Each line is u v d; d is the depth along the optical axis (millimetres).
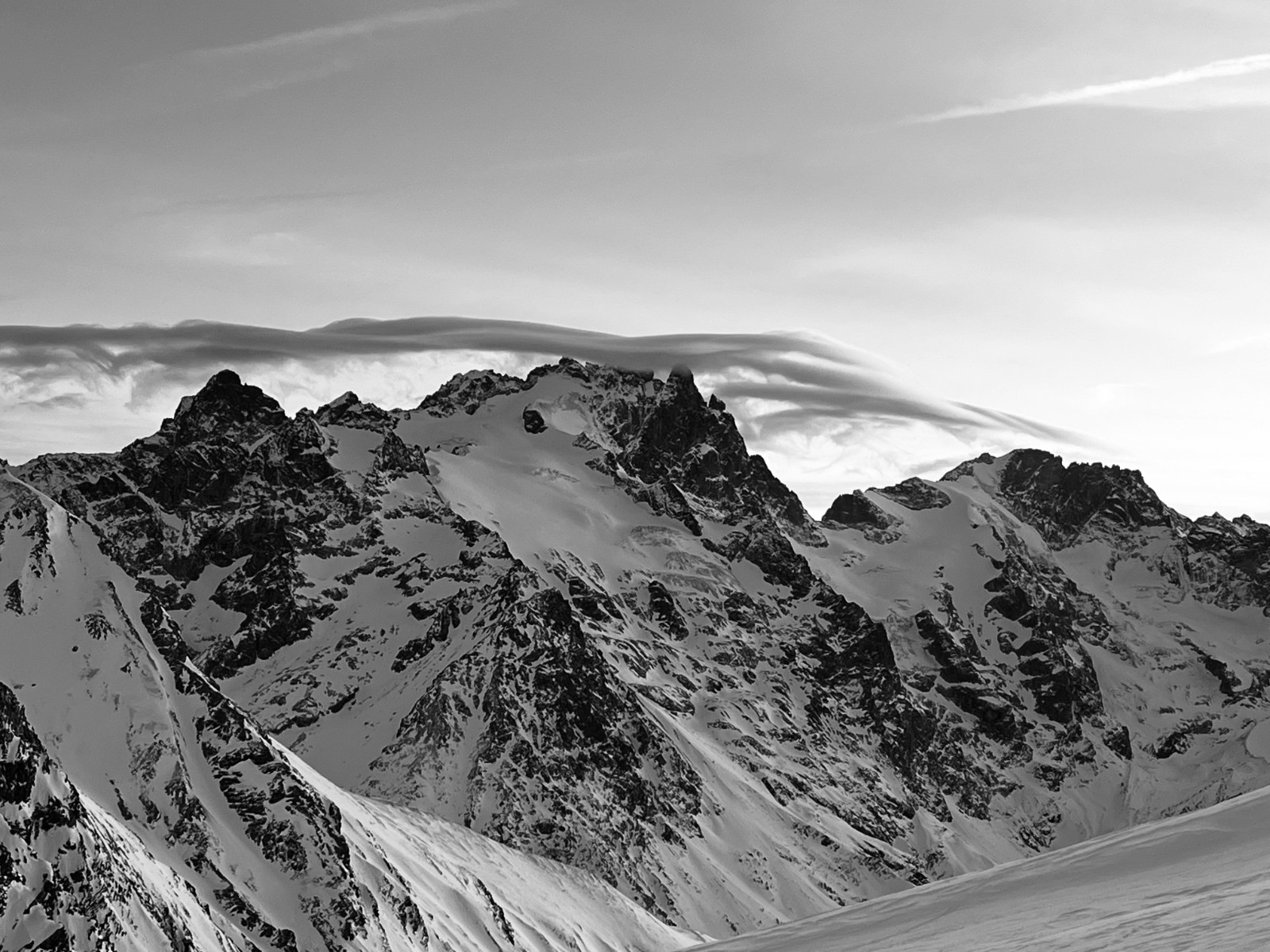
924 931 71188
